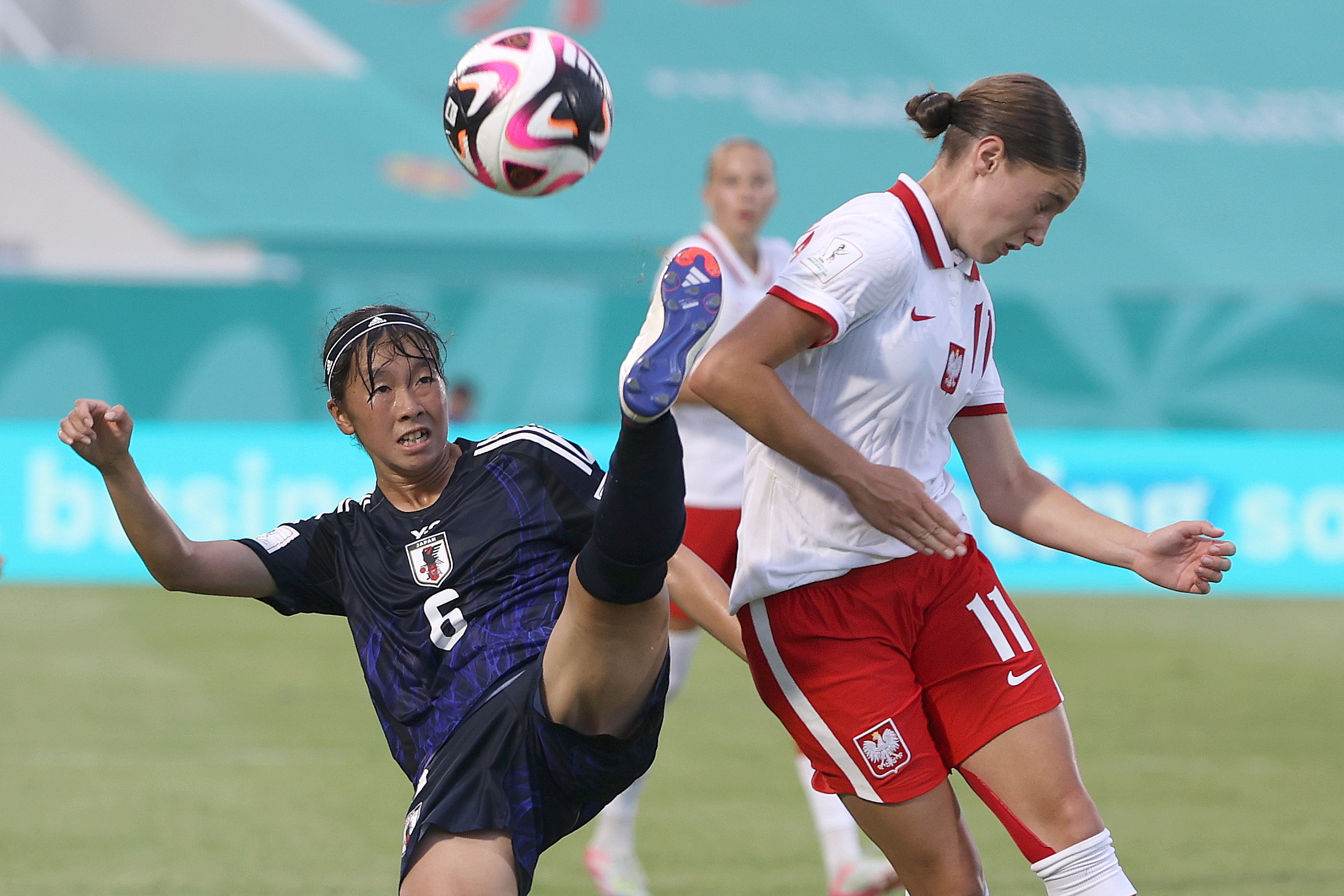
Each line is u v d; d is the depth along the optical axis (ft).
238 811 64.34
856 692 34.71
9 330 148.77
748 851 59.72
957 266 34.83
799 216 243.19
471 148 34.78
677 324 28.53
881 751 34.55
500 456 34.99
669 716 86.12
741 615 36.42
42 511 138.31
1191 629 119.34
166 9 272.51
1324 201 250.98
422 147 253.24
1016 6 282.56
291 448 139.23
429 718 33.47
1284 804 66.74
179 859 57.00
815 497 34.76
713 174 62.95
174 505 136.98
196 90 257.75
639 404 27.89
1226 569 35.63
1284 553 141.08
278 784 69.15
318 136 253.03
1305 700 91.86
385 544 34.55
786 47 274.57
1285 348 153.99
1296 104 269.23
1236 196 250.57
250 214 238.68
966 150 33.88
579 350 156.15
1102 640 114.21
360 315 34.68
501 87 34.12
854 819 35.81
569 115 34.30
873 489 32.65
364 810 64.80
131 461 32.89
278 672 98.02
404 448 33.91
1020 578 142.31
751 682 96.78
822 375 34.35
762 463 35.45
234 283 151.02
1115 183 252.62
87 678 94.84
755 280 63.05
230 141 249.75
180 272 234.99
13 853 57.52
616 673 31.50
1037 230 34.14
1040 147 32.94
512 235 237.45
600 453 150.61
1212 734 82.17
